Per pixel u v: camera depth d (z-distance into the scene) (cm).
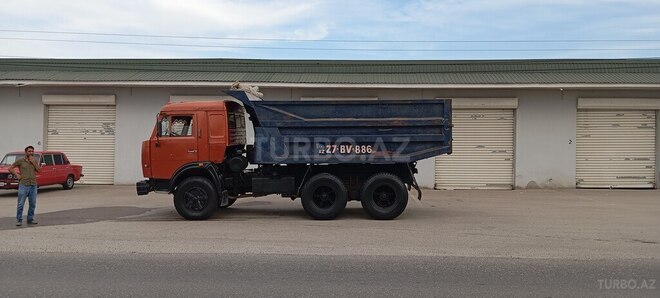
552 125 1977
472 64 2259
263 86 1959
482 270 681
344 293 581
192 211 1155
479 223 1097
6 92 2103
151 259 743
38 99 2100
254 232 982
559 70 2173
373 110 1156
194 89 2048
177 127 1189
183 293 580
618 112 1988
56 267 696
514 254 778
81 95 2077
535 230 1003
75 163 2117
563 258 751
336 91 2009
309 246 840
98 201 1550
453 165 2014
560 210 1336
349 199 1191
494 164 2006
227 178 1199
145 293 580
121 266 702
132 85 2011
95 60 2323
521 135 1984
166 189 1183
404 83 1950
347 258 751
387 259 743
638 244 859
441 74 2153
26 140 2105
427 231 990
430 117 1148
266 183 1189
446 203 1506
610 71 2155
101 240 895
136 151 2069
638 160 1986
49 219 1176
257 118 1170
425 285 612
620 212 1296
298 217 1202
